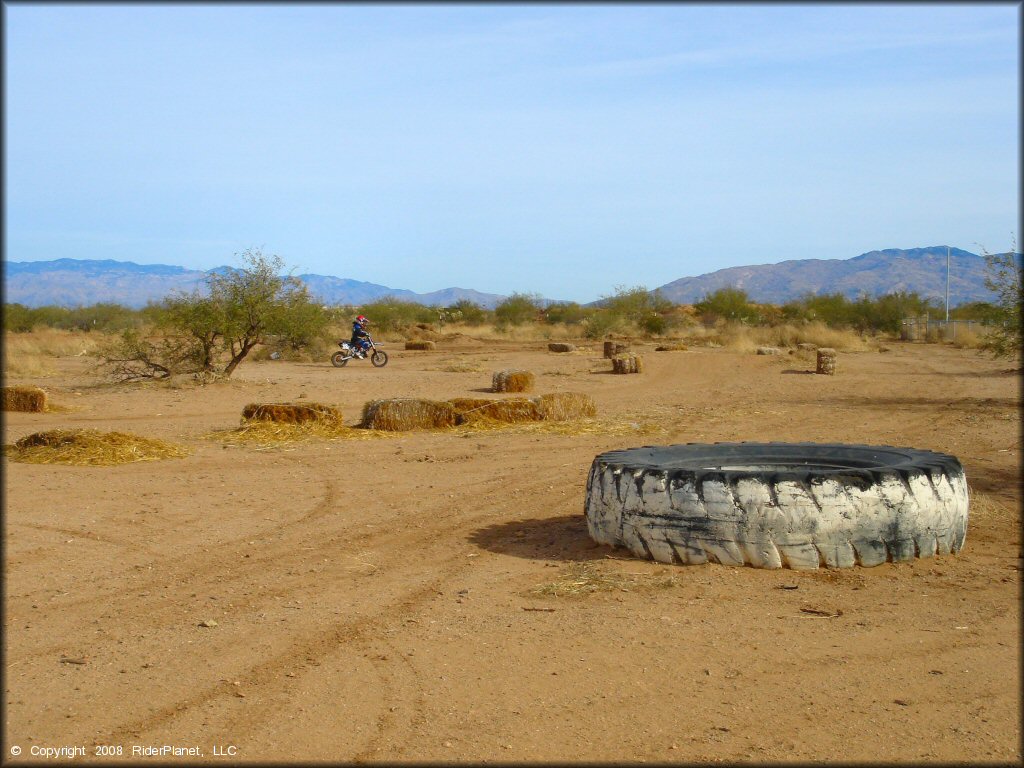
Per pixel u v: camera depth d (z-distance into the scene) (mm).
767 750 4621
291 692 5359
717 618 6508
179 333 25969
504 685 5422
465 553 8555
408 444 15266
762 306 84750
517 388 24031
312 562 8281
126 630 6473
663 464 8883
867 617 6516
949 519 7996
